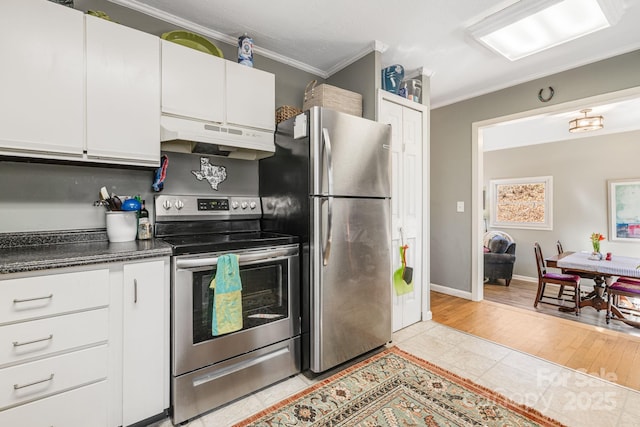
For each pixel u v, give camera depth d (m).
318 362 1.84
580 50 2.48
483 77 3.03
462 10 1.98
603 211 4.71
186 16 2.03
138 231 1.80
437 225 3.88
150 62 1.65
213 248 1.58
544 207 5.28
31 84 1.33
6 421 1.13
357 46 2.42
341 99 2.28
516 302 3.94
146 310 1.43
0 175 1.54
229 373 1.63
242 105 1.98
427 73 2.87
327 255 1.84
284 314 1.86
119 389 1.36
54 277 1.21
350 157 1.96
